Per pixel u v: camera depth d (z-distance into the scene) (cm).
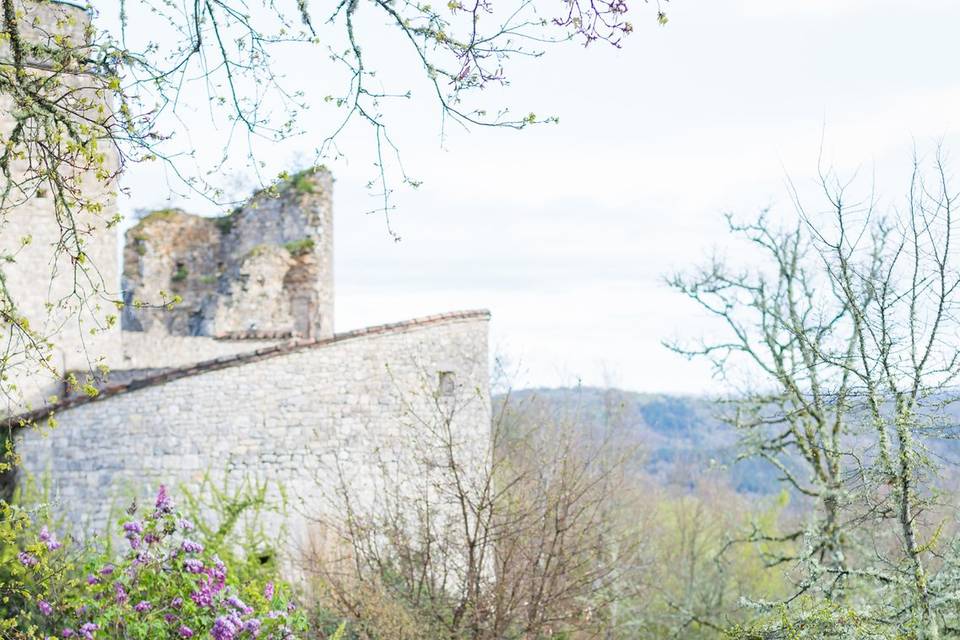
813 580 897
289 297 2323
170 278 2448
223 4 635
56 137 605
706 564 2127
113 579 1032
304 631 1127
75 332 1714
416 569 1284
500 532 1241
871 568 847
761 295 1389
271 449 1445
